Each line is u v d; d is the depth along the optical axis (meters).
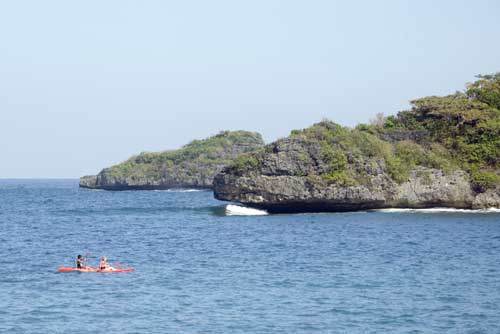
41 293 99.50
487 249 142.00
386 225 187.25
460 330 81.75
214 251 140.75
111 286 103.94
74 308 90.88
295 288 102.00
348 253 136.62
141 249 145.50
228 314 87.81
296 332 80.81
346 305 91.94
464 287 102.62
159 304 92.56
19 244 156.12
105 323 84.31
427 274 113.06
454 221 198.12
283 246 147.12
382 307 91.06
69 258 134.00
